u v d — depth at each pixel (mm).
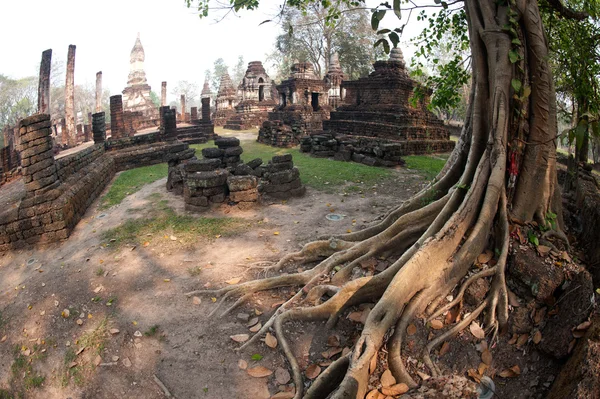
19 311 5465
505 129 4844
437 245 4176
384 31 4062
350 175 11672
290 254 5816
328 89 29781
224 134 26812
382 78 19641
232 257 6125
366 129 19484
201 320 4656
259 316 4699
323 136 16078
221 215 8070
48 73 15562
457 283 4258
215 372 3928
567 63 6812
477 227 4395
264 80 32750
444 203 5227
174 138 17625
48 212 7566
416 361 3623
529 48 5051
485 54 5238
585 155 8383
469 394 2734
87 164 11516
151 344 4352
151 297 5180
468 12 5477
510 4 4953
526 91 4902
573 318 3471
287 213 8094
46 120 7832
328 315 4359
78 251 6973
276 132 19484
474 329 3852
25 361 4633
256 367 3920
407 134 17766
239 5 6336
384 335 3744
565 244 4898
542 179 4953
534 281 3992
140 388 3869
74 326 4875
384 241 5293
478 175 4750
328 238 6414
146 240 6957
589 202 5574
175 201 9258
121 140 15789
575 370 2885
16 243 7586
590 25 6715
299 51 36875
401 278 3912
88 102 61719
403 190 9945
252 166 10031
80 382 4125
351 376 3133
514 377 3494
